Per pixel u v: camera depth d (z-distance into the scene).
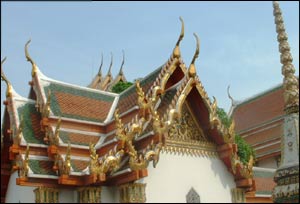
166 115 21.84
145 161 20.39
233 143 23.91
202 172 23.23
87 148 22.94
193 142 23.56
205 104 23.44
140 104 22.61
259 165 67.19
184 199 22.09
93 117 25.64
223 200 23.44
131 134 21.55
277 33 23.30
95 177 20.34
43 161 22.59
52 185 21.59
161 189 21.52
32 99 26.61
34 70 25.72
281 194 21.45
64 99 25.31
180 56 24.47
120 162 21.52
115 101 27.70
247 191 24.77
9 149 23.86
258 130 71.12
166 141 22.50
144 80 26.00
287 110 22.42
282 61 22.92
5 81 25.08
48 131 22.73
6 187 25.67
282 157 22.25
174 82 24.81
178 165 22.55
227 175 24.12
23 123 23.69
